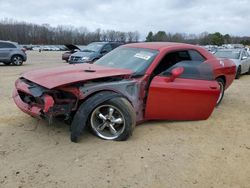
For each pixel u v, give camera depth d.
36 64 20.44
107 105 4.49
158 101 4.94
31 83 4.71
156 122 5.48
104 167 3.75
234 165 3.95
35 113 4.51
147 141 4.60
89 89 4.46
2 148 4.22
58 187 3.31
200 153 4.27
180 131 5.10
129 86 4.76
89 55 14.92
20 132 4.82
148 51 5.42
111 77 4.73
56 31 106.94
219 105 7.16
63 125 5.13
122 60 5.53
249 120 5.98
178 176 3.61
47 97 4.20
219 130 5.27
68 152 4.14
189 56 5.70
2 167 3.70
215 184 3.48
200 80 5.23
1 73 13.53
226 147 4.53
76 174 3.58
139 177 3.55
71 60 15.57
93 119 4.56
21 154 4.05
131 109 4.52
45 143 4.42
